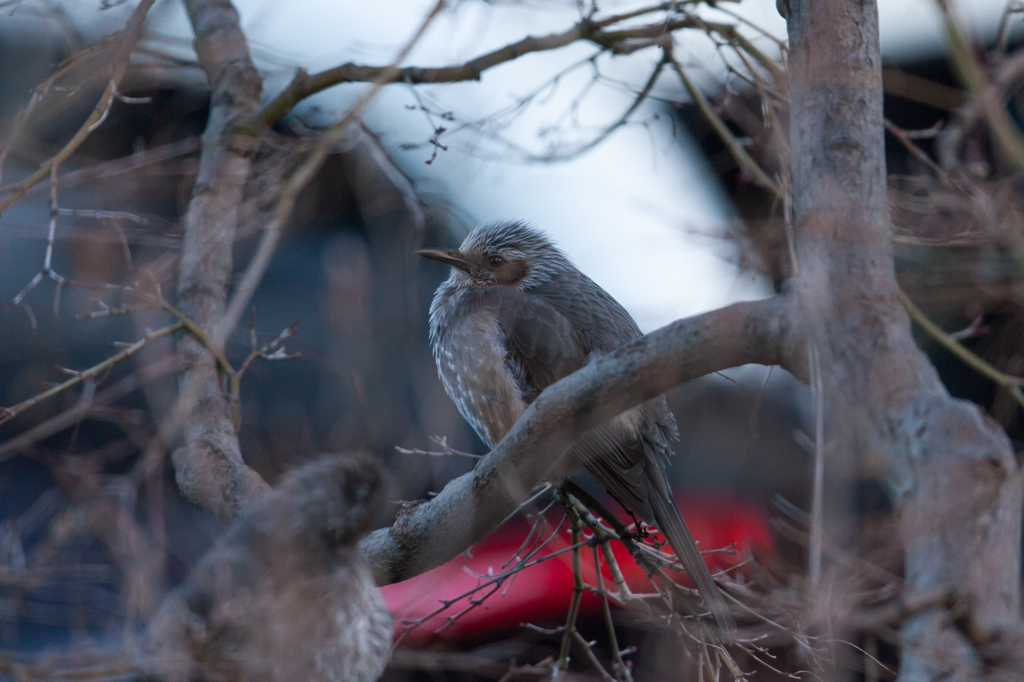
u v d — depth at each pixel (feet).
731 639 23.12
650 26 30.45
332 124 27.37
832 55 18.70
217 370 27.35
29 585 18.40
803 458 28.27
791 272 25.14
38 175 24.67
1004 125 20.49
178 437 26.13
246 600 18.89
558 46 30.04
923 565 13.46
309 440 23.50
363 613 21.16
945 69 32.53
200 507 25.36
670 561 29.96
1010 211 23.61
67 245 26.84
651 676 26.58
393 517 27.37
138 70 30.45
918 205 26.23
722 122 32.63
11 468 29.09
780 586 20.20
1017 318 25.53
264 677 18.62
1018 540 13.30
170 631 18.52
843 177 17.71
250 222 28.07
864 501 16.69
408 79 28.60
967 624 12.85
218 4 31.04
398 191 28.22
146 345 25.73
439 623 29.63
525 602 32.63
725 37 30.42
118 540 18.98
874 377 15.37
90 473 19.74
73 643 18.33
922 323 26.08
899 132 28.48
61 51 27.73
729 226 25.63
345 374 22.36
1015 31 24.06
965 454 13.56
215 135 28.89
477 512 24.06
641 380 19.98
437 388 25.88
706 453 32.01
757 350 18.71
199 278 28.02
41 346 36.35
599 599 29.89
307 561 20.06
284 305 38.17
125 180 27.37
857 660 17.06
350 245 22.27
